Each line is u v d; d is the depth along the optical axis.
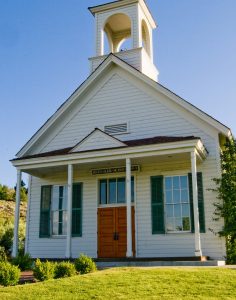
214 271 10.56
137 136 17.41
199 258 13.50
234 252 14.88
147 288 9.02
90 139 16.36
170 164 16.47
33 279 11.47
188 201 15.93
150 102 17.58
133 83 18.09
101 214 17.22
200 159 15.66
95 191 17.53
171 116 17.06
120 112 18.03
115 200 17.22
